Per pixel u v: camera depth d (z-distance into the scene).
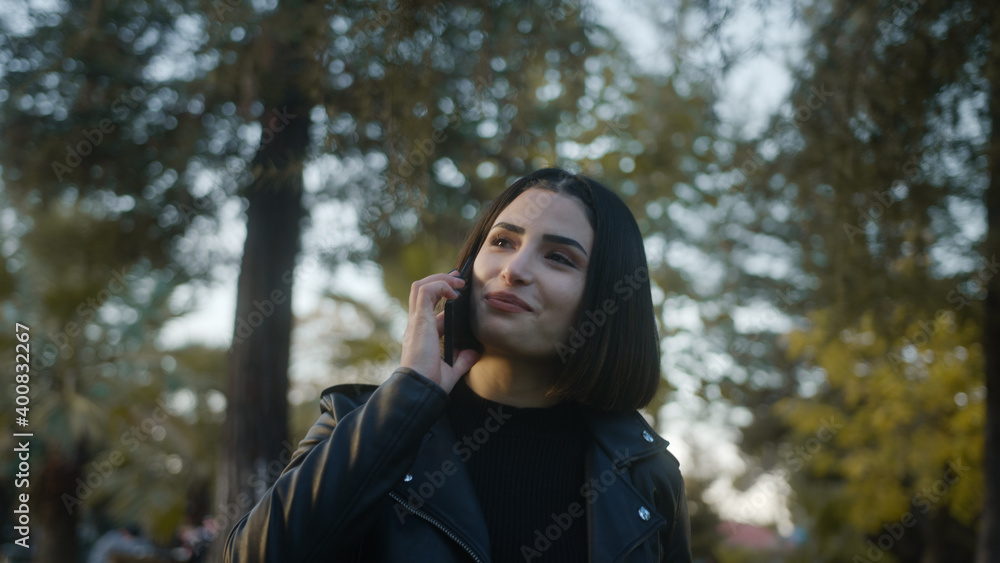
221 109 4.66
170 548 9.00
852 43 4.84
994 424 6.28
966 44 4.49
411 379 1.09
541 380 1.21
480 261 1.18
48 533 9.01
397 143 3.55
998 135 4.77
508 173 5.00
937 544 11.27
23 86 4.37
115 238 5.29
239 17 3.77
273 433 4.76
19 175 4.91
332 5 3.45
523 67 4.08
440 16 3.51
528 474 1.19
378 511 1.05
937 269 5.92
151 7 4.17
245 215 5.01
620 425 1.28
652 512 1.22
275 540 1.01
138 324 10.05
